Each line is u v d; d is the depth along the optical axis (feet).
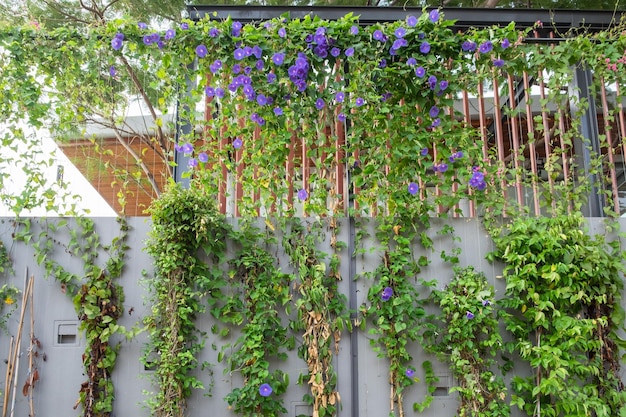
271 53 9.86
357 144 9.80
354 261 9.71
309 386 9.27
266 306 9.25
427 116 10.09
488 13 13.38
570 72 10.21
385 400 9.29
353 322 9.47
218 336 9.31
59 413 9.01
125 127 15.40
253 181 9.73
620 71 10.25
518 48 10.21
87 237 9.52
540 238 9.29
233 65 9.87
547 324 9.12
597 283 9.52
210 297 9.32
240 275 9.46
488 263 9.86
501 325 9.61
